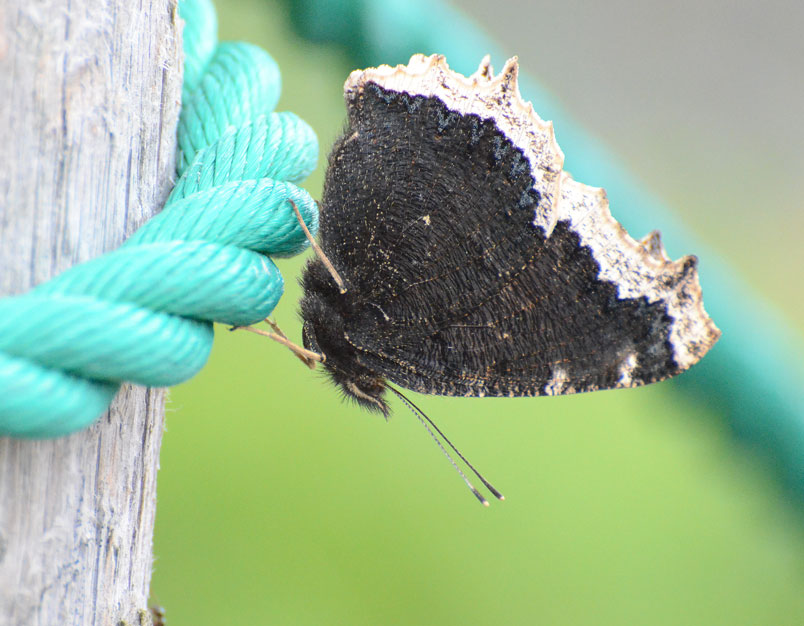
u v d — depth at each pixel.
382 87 0.53
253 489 0.59
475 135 0.53
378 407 0.54
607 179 0.56
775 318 0.56
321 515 0.59
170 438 0.59
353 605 0.58
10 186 0.49
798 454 0.55
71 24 0.50
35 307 0.48
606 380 0.52
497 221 0.53
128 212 0.50
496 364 0.53
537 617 0.59
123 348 0.49
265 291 0.50
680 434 0.57
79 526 0.50
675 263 0.52
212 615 0.58
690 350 0.52
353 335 0.54
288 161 0.51
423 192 0.53
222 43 0.52
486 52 0.55
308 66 0.55
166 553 0.58
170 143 0.51
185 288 0.50
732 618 0.58
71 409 0.49
